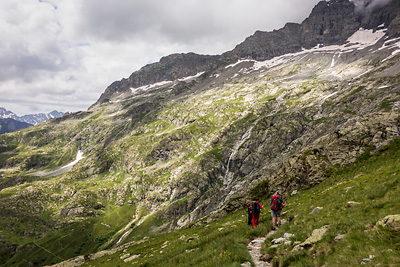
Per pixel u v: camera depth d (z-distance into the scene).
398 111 67.12
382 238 11.59
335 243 13.53
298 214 26.02
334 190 33.56
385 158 48.22
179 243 36.19
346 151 60.50
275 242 17.69
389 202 16.64
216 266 15.88
